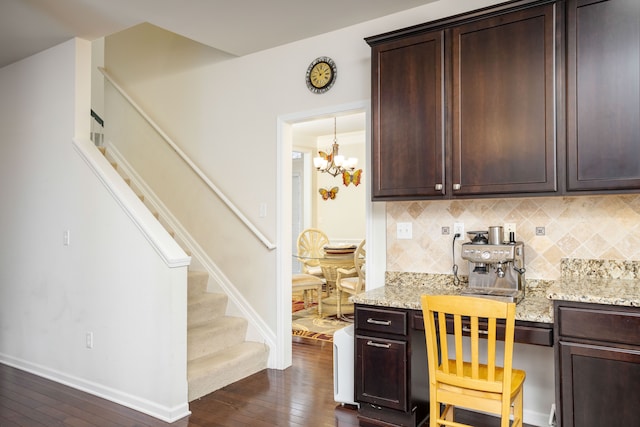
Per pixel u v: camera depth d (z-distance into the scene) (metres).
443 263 2.99
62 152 3.51
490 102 2.47
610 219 2.50
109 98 5.12
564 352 2.08
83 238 3.34
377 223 3.26
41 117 3.71
